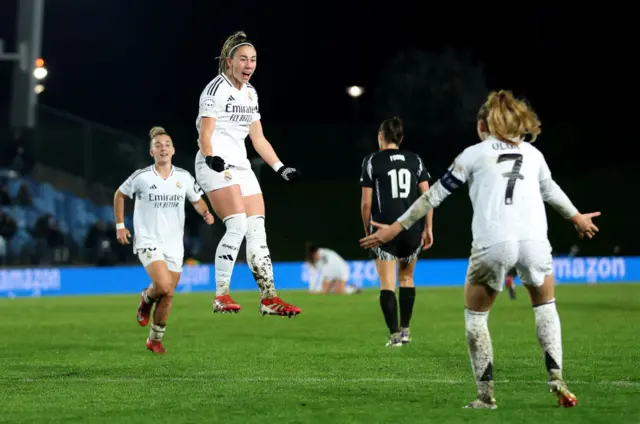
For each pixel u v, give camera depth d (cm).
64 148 13950
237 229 3006
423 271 11438
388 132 4116
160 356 3753
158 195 3822
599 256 14138
